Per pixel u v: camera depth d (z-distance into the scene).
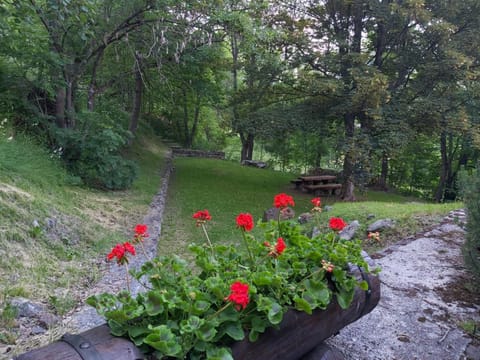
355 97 8.07
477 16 8.66
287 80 9.96
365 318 2.73
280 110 10.26
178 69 10.62
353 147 8.46
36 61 6.37
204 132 21.30
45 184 5.52
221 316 1.42
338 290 1.81
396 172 17.08
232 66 11.11
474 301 3.00
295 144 17.14
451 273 3.54
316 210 2.33
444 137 13.70
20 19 5.64
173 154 16.59
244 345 1.45
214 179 12.02
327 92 9.11
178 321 1.42
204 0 7.55
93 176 7.30
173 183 10.87
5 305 2.75
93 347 1.21
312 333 1.74
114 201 6.82
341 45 9.38
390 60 9.64
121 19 7.98
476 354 2.35
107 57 10.05
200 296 1.47
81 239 4.50
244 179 12.50
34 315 2.74
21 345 2.40
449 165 15.07
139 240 1.97
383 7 8.67
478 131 8.61
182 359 1.28
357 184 9.18
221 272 1.76
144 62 9.75
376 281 2.07
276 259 1.83
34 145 6.48
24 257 3.51
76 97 8.55
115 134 7.52
